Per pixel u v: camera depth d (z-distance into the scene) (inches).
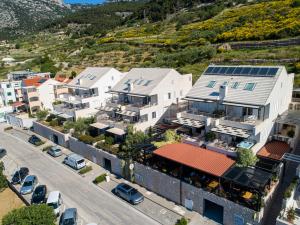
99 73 2586.1
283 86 1619.1
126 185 1524.4
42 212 1174.3
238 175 1210.0
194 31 5103.3
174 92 2146.9
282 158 1355.8
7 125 3179.1
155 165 1518.2
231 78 1669.5
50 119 2728.8
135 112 1967.3
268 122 1489.9
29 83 3255.4
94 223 1255.5
